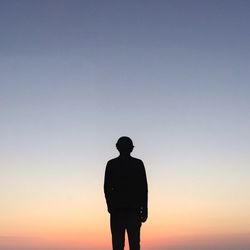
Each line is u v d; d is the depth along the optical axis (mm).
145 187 4020
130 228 3949
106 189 4016
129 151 4066
